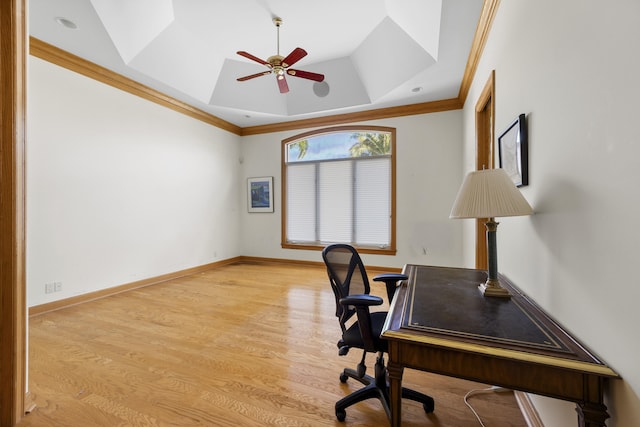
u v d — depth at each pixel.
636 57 0.72
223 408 1.58
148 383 1.80
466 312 1.19
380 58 3.68
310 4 2.96
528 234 1.50
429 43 2.95
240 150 5.89
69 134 3.20
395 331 1.03
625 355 0.76
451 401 1.67
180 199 4.61
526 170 1.50
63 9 2.52
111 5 2.64
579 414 0.83
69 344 2.30
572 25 1.06
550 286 1.23
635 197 0.73
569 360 0.83
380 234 4.96
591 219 0.93
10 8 1.42
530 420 1.45
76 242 3.27
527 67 1.52
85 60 3.25
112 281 3.64
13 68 1.44
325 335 2.48
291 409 1.58
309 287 3.96
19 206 1.47
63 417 1.51
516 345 0.91
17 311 1.47
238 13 3.10
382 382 1.63
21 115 1.48
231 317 2.88
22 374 1.50
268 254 5.77
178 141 4.56
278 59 2.88
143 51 3.32
